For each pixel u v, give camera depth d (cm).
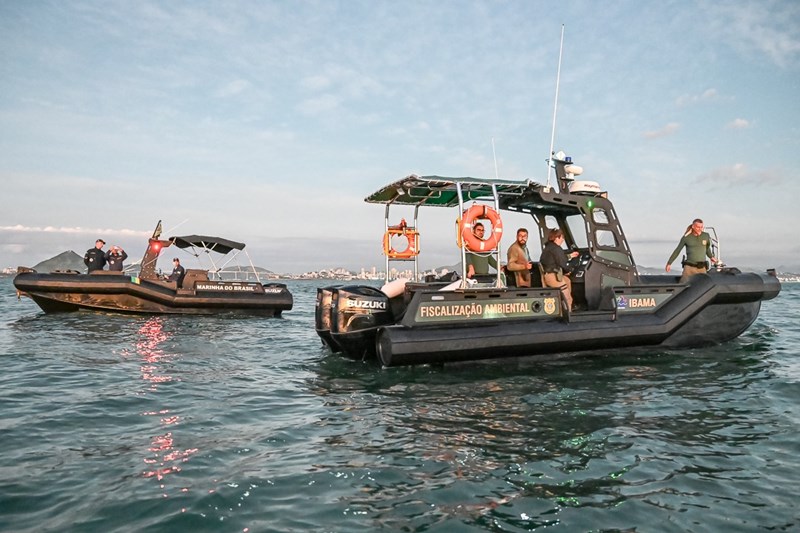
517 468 380
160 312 1683
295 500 325
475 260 903
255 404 568
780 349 902
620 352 846
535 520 301
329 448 423
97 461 391
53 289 1614
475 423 492
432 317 727
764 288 918
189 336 1174
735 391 612
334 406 557
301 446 429
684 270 961
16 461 390
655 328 832
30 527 287
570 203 852
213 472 370
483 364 768
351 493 336
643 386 639
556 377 693
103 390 630
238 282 1741
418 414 523
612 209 886
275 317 1747
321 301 870
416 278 988
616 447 423
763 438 445
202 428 479
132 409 544
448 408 545
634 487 346
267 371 761
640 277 1039
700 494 335
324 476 364
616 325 809
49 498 325
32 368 771
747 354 855
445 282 912
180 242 1817
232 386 658
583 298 889
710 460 394
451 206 996
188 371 761
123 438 448
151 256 1802
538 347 763
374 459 398
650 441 438
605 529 290
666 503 322
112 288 1625
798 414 517
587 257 891
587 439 444
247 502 321
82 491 336
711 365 768
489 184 809
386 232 977
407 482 354
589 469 377
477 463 390
